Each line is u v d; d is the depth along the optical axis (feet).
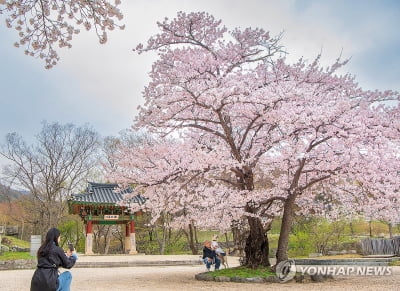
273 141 39.75
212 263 45.85
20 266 60.03
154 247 109.81
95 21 19.27
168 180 39.32
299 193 41.78
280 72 42.14
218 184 42.47
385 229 113.09
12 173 106.32
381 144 35.53
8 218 134.41
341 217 47.14
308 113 36.29
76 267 62.49
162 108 36.50
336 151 38.50
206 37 43.62
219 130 45.11
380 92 38.93
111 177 41.57
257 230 42.11
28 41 20.11
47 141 107.45
